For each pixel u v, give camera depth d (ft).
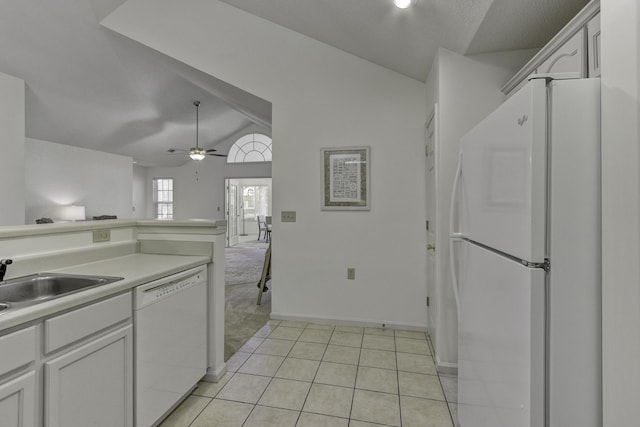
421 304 9.87
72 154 20.97
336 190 10.28
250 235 40.65
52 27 11.25
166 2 10.91
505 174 3.58
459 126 7.47
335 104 10.28
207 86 13.47
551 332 3.02
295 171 10.55
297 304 10.64
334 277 10.37
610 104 2.86
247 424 5.69
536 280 3.05
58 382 3.73
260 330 9.90
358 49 9.60
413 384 7.01
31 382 3.47
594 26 4.25
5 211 11.60
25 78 13.10
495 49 7.16
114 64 14.06
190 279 6.23
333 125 10.28
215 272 6.98
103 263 6.12
